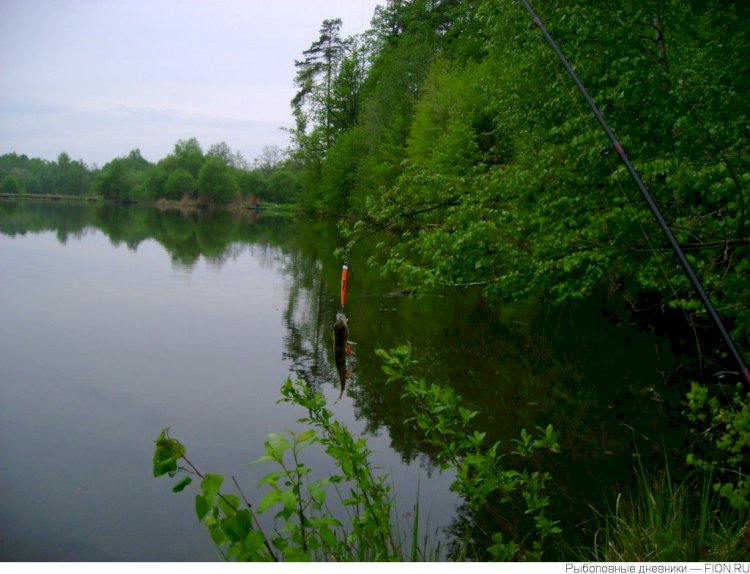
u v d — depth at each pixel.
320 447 6.30
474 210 7.36
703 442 6.29
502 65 8.26
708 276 5.27
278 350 10.04
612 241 6.21
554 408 7.47
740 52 6.68
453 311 13.47
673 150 5.78
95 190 92.62
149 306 13.40
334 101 54.88
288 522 2.54
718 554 3.27
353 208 43.19
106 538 4.68
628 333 11.40
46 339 10.47
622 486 5.40
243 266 20.70
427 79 32.47
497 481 3.16
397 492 5.38
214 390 8.02
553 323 12.30
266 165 97.94
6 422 6.92
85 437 6.57
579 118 6.16
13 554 4.52
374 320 12.44
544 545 4.48
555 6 6.62
